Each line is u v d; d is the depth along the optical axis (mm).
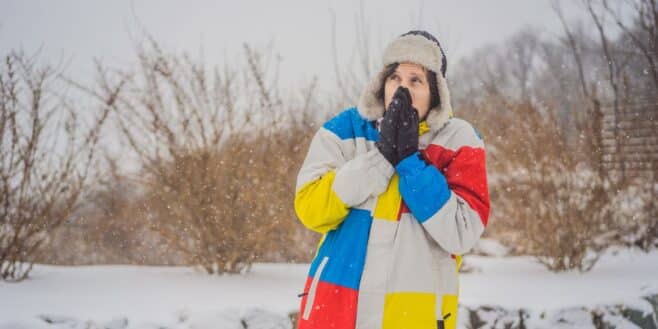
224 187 4930
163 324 3602
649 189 6074
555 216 5371
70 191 5043
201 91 5027
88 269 5254
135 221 5551
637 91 6551
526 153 5508
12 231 4703
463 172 1768
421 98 1825
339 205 1716
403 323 1639
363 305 1664
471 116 6746
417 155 1707
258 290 4348
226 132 5035
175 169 4902
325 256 1760
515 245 6695
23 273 4953
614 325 3971
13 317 3506
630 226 6031
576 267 5355
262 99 5168
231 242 4949
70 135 4969
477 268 5566
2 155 4691
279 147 5109
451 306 1713
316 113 5738
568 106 6078
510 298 4184
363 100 1893
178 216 4934
